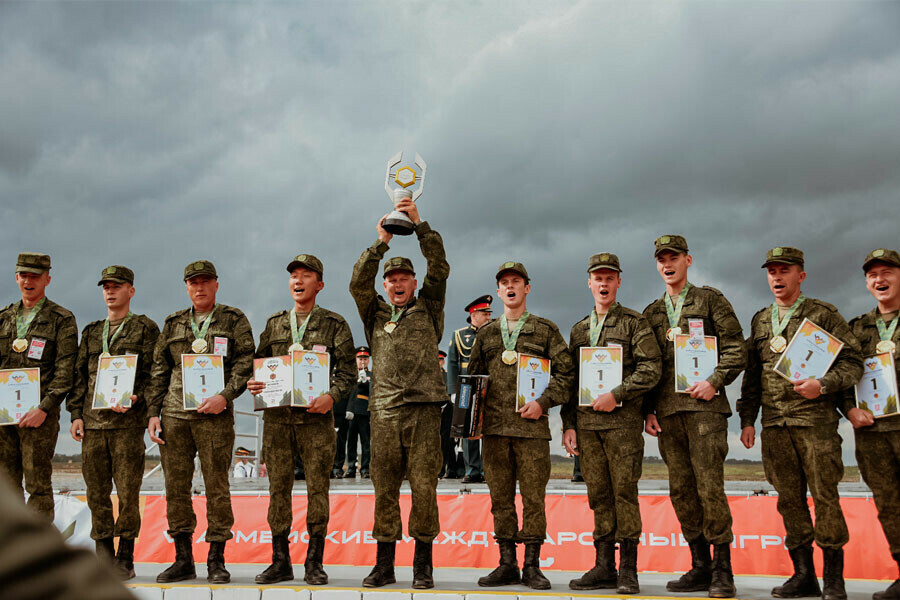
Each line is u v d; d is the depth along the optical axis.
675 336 5.88
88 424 6.83
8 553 0.54
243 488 8.47
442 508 7.75
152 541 8.19
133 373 6.78
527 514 6.09
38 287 7.31
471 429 6.06
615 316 6.23
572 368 6.31
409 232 6.20
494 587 5.96
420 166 6.44
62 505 8.31
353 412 11.96
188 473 6.50
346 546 7.83
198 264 6.76
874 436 5.73
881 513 5.73
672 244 6.06
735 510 7.25
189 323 6.78
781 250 5.96
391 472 6.05
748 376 6.15
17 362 7.17
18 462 7.10
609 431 5.93
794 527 5.69
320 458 6.31
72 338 7.25
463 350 10.41
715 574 5.50
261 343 6.79
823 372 5.60
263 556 7.94
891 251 5.91
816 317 5.83
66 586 0.54
